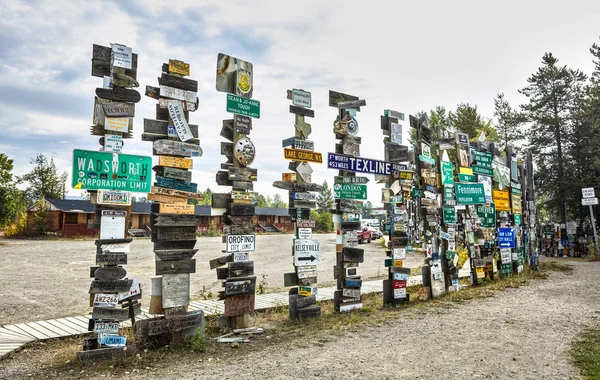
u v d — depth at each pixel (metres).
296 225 8.02
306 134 8.32
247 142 7.35
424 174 10.32
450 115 35.38
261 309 8.65
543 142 29.03
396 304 9.12
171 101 6.39
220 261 6.89
